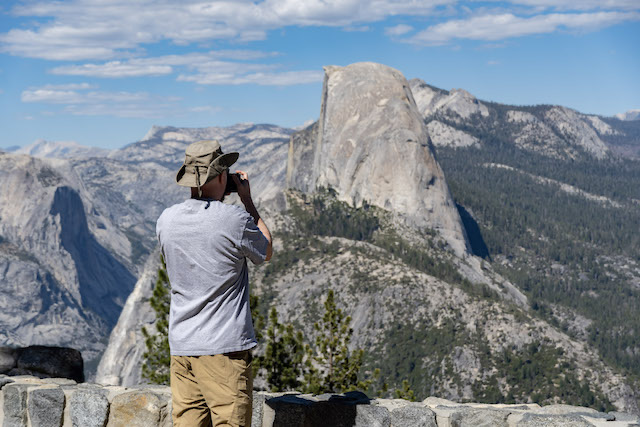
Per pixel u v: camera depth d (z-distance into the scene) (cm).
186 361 363
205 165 360
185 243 354
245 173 395
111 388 503
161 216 373
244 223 356
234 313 358
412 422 429
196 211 358
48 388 511
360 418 437
